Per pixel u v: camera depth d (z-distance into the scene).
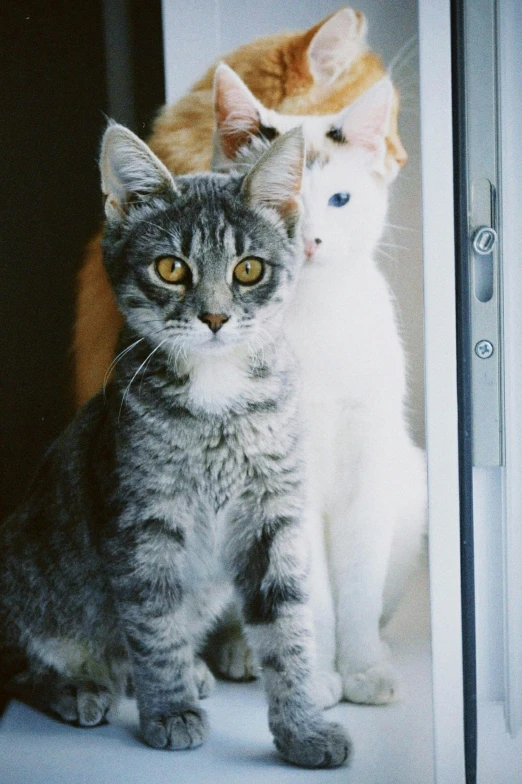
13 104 1.45
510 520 1.46
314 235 1.36
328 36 1.39
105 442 1.31
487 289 1.37
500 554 1.48
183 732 1.31
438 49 1.31
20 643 1.45
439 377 1.36
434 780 1.41
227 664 1.47
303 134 1.26
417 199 1.38
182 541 1.31
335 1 1.38
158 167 1.25
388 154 1.38
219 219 1.24
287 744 1.32
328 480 1.44
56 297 1.47
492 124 1.34
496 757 1.48
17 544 1.44
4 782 1.36
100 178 1.40
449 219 1.34
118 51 1.43
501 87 1.34
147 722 1.33
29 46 1.44
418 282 1.40
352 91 1.40
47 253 1.47
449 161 1.33
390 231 1.39
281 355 1.30
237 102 1.38
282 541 1.31
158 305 1.24
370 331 1.41
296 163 1.26
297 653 1.31
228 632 1.46
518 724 1.48
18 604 1.44
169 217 1.25
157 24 1.41
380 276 1.40
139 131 1.44
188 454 1.27
